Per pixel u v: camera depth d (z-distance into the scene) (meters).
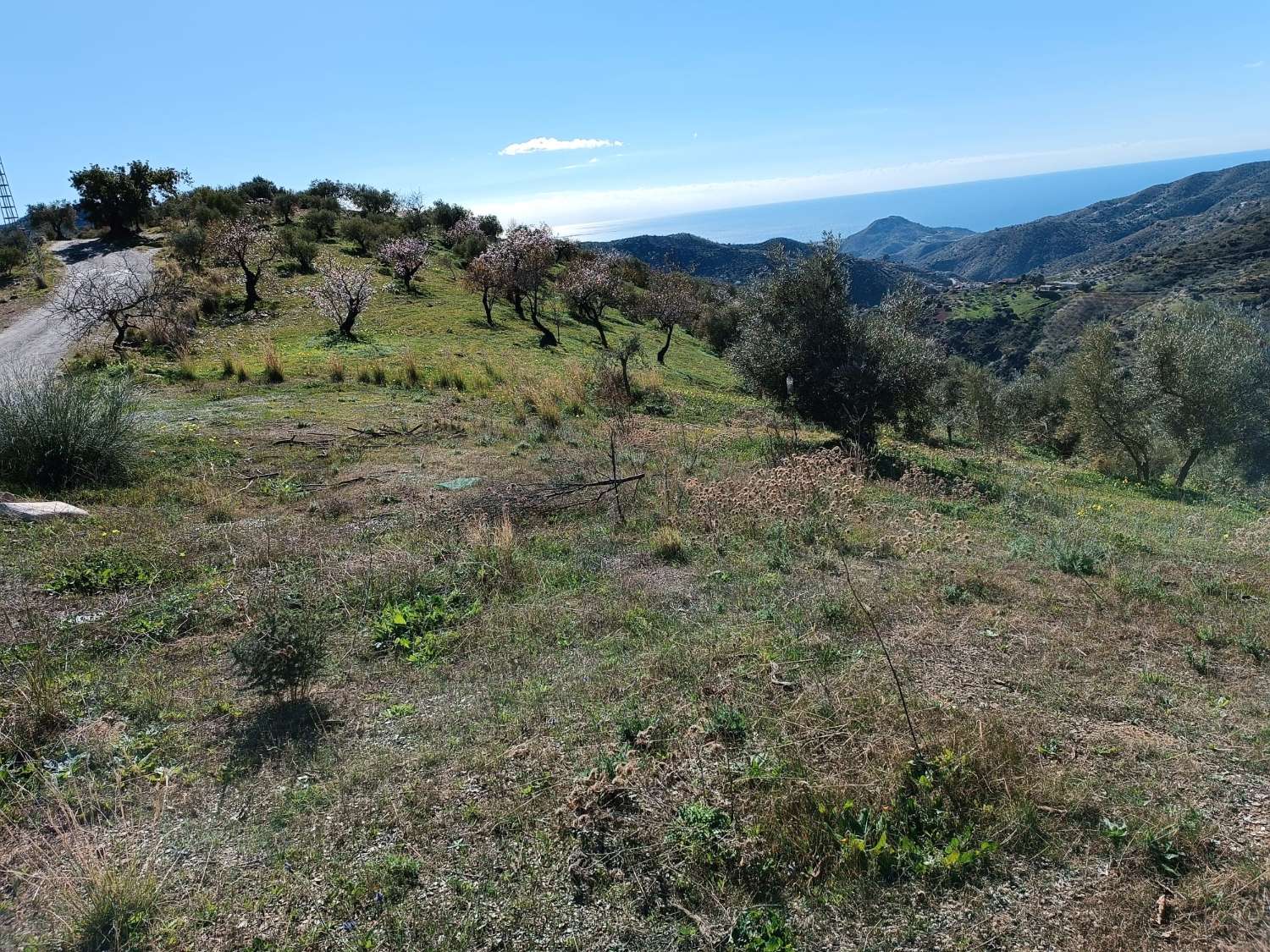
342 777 3.55
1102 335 21.11
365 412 13.53
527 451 11.07
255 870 2.99
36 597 5.43
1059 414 30.14
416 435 11.88
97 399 9.36
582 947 2.63
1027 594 5.90
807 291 12.97
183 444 10.41
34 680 3.98
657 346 34.06
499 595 5.73
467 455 10.62
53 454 8.25
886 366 12.59
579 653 4.84
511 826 3.21
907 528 7.84
